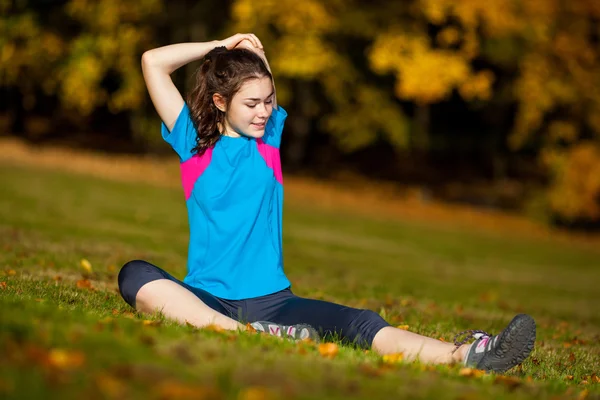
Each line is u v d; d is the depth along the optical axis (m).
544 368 4.90
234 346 3.52
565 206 24.69
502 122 30.06
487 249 20.09
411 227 21.81
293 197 24.16
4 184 18.66
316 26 22.28
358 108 26.33
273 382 2.96
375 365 3.64
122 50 23.44
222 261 4.50
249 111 4.43
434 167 31.95
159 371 2.90
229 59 4.41
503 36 23.73
